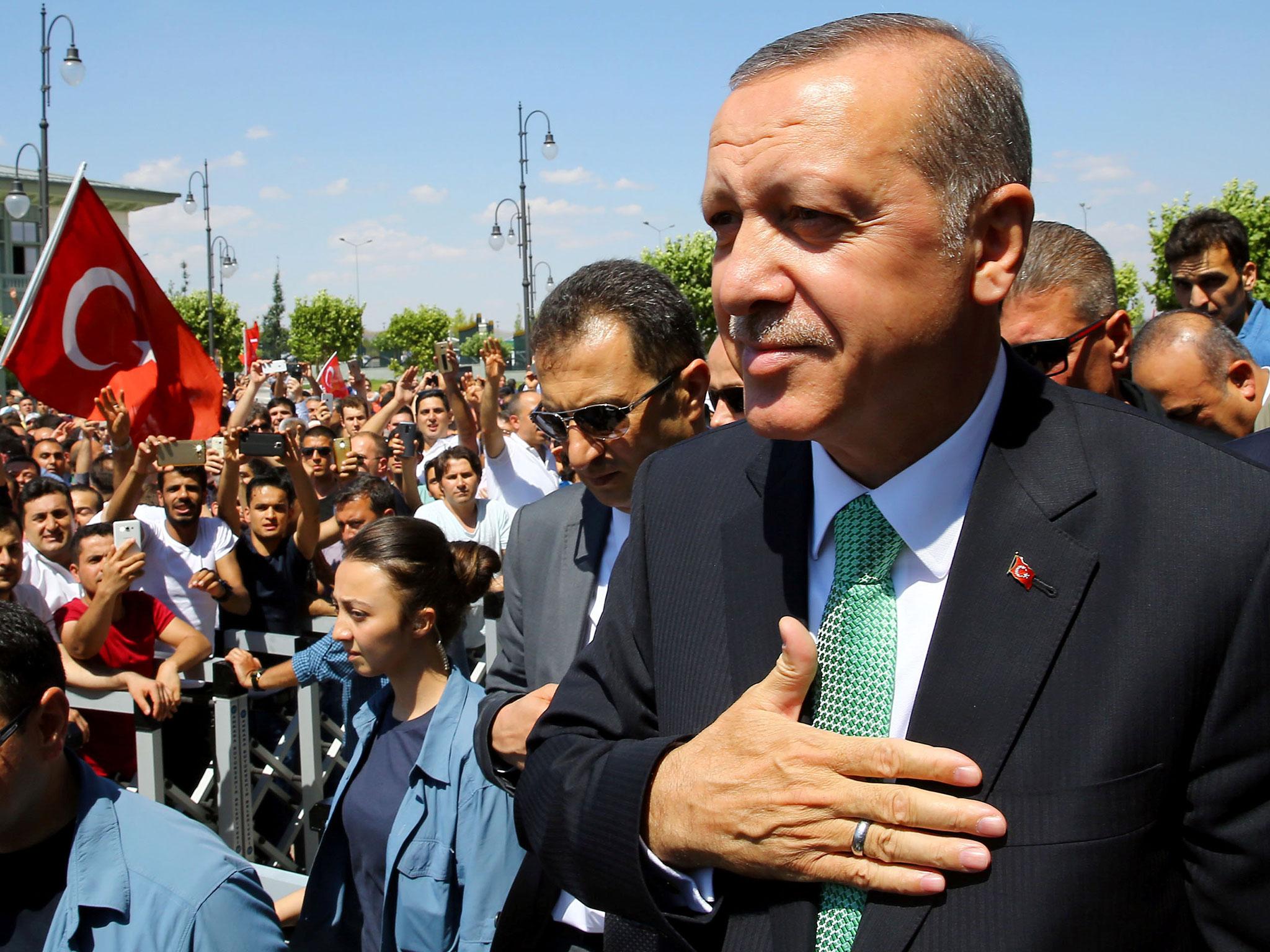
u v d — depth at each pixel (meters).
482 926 2.51
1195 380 2.94
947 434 1.06
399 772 2.74
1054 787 0.94
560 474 8.59
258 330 19.97
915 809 0.93
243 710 3.99
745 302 0.99
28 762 1.81
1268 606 0.95
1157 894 0.95
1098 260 2.63
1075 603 0.99
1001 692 0.98
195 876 1.84
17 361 5.70
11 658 1.79
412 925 2.56
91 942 1.79
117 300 6.06
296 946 2.79
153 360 6.18
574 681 1.38
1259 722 0.95
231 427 6.42
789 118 0.96
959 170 0.97
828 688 1.09
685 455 1.38
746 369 1.02
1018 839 0.93
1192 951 0.99
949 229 0.97
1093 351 2.60
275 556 5.50
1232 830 0.95
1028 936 0.91
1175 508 1.00
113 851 1.84
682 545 1.27
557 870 1.19
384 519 2.87
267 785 4.29
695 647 1.21
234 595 5.22
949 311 0.98
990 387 1.09
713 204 1.04
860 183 0.93
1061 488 1.04
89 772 1.93
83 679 3.92
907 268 0.95
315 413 13.96
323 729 5.00
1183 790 0.97
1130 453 1.05
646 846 1.10
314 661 4.04
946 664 1.01
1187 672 0.95
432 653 2.81
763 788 1.00
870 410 1.00
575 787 1.19
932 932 0.94
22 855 1.86
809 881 0.99
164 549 5.38
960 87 0.98
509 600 2.47
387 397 15.84
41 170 13.73
